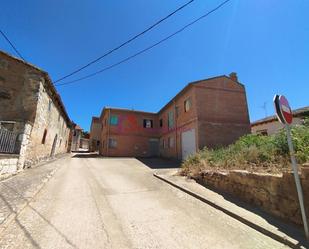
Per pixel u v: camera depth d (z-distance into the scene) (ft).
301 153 18.13
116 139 79.92
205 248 11.23
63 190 22.34
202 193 21.27
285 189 14.65
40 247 10.71
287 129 13.19
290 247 11.44
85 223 13.94
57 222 13.91
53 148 58.59
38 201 18.04
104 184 26.35
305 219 12.03
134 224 14.11
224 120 51.47
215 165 27.53
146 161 58.90
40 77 37.70
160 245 11.42
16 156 27.68
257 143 28.45
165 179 28.76
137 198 20.25
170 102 68.39
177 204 18.61
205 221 14.90
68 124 92.73
